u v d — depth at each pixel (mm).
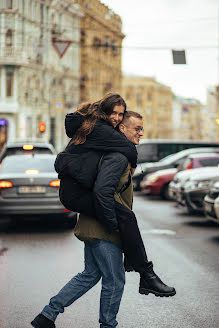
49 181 11570
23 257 8906
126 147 4219
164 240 10758
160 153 28641
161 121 138875
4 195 11500
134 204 18859
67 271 7844
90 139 4223
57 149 63625
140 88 131125
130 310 5926
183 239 10883
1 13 53969
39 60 58688
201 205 14016
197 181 14086
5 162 12203
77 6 67938
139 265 4250
